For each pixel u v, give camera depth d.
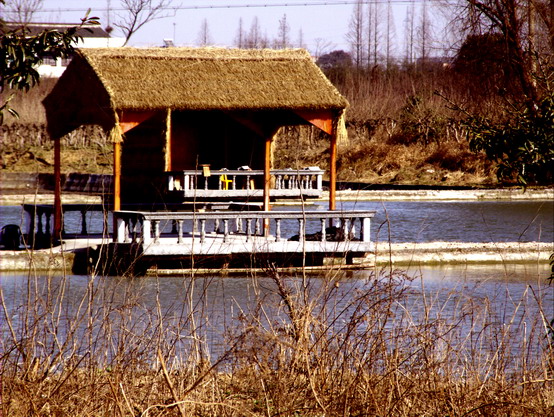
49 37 30.81
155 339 25.84
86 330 27.09
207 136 105.19
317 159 188.00
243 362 24.02
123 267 59.31
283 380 22.77
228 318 33.28
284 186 112.69
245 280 54.16
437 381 24.03
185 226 88.62
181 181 101.38
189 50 70.00
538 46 101.81
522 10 112.50
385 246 68.75
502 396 23.70
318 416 22.67
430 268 65.19
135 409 22.44
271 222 102.06
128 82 65.06
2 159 164.62
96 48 67.62
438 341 26.06
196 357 24.81
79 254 61.81
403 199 140.62
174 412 22.33
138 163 102.25
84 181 139.38
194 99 65.62
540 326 29.52
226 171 100.06
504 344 26.25
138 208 81.62
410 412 23.38
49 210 71.62
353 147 188.62
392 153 180.62
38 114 184.25
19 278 55.44
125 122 63.53
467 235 90.56
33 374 22.89
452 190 146.88
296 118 72.88
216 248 59.31
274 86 68.88
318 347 24.42
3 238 66.12
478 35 122.88
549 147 31.30
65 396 22.30
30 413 21.69
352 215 63.62
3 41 30.34
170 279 56.53
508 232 93.62
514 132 31.86
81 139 162.25
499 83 113.44
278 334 25.38
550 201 135.50
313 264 62.69
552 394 24.83
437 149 179.38
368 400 23.20
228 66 69.88
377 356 24.30
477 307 28.25
